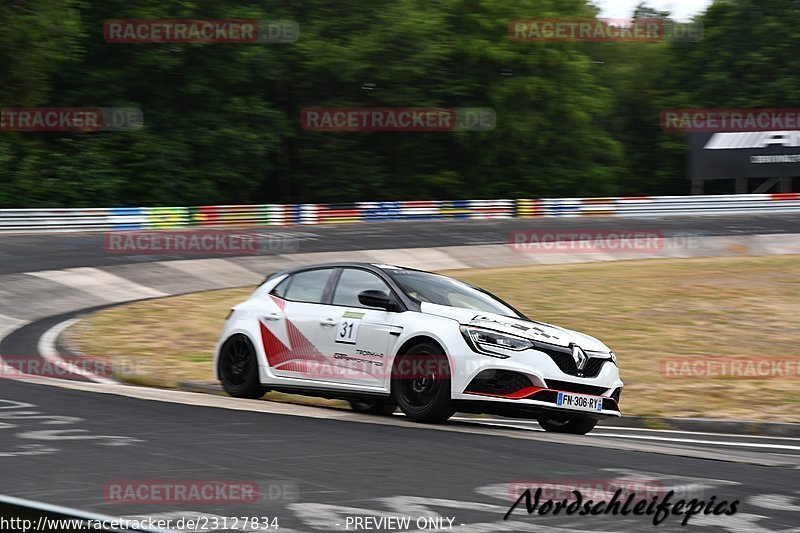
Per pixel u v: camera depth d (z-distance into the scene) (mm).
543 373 16609
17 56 87500
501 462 12891
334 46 103000
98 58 97875
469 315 17234
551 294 42375
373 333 17672
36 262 47438
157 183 94875
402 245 61594
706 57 124812
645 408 22047
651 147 133625
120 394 18625
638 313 37438
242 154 98688
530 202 86375
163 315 35906
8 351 27609
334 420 16422
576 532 9414
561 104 112125
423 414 16766
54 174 90500
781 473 12969
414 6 111188
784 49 120562
